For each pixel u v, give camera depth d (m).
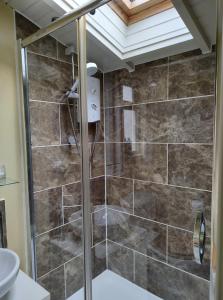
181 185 1.48
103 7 1.31
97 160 1.80
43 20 1.35
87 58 1.52
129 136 1.72
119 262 1.88
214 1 0.93
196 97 1.37
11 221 1.34
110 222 1.91
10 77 1.28
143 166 1.67
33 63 1.36
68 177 1.62
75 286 1.70
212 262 0.80
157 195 1.60
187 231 1.47
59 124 1.53
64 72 1.52
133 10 1.42
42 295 0.95
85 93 1.62
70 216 1.65
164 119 1.52
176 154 1.49
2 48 1.24
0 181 1.27
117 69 1.72
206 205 1.36
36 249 1.46
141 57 1.55
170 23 1.34
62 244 1.61
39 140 1.43
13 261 0.99
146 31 1.45
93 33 1.38
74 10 1.15
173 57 1.45
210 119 1.32
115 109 1.77
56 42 1.46
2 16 1.22
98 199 1.84
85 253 1.76
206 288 1.40
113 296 1.73
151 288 1.69
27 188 1.39
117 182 1.83
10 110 1.30
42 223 1.48
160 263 1.63
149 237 1.67
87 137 1.68
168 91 1.49
